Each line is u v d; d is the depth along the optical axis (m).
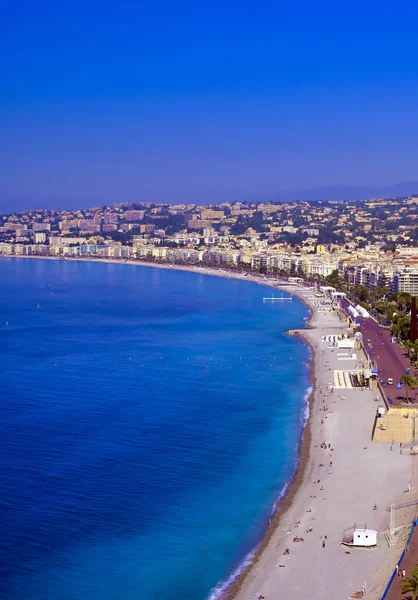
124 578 174.88
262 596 163.62
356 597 160.25
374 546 182.00
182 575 176.12
